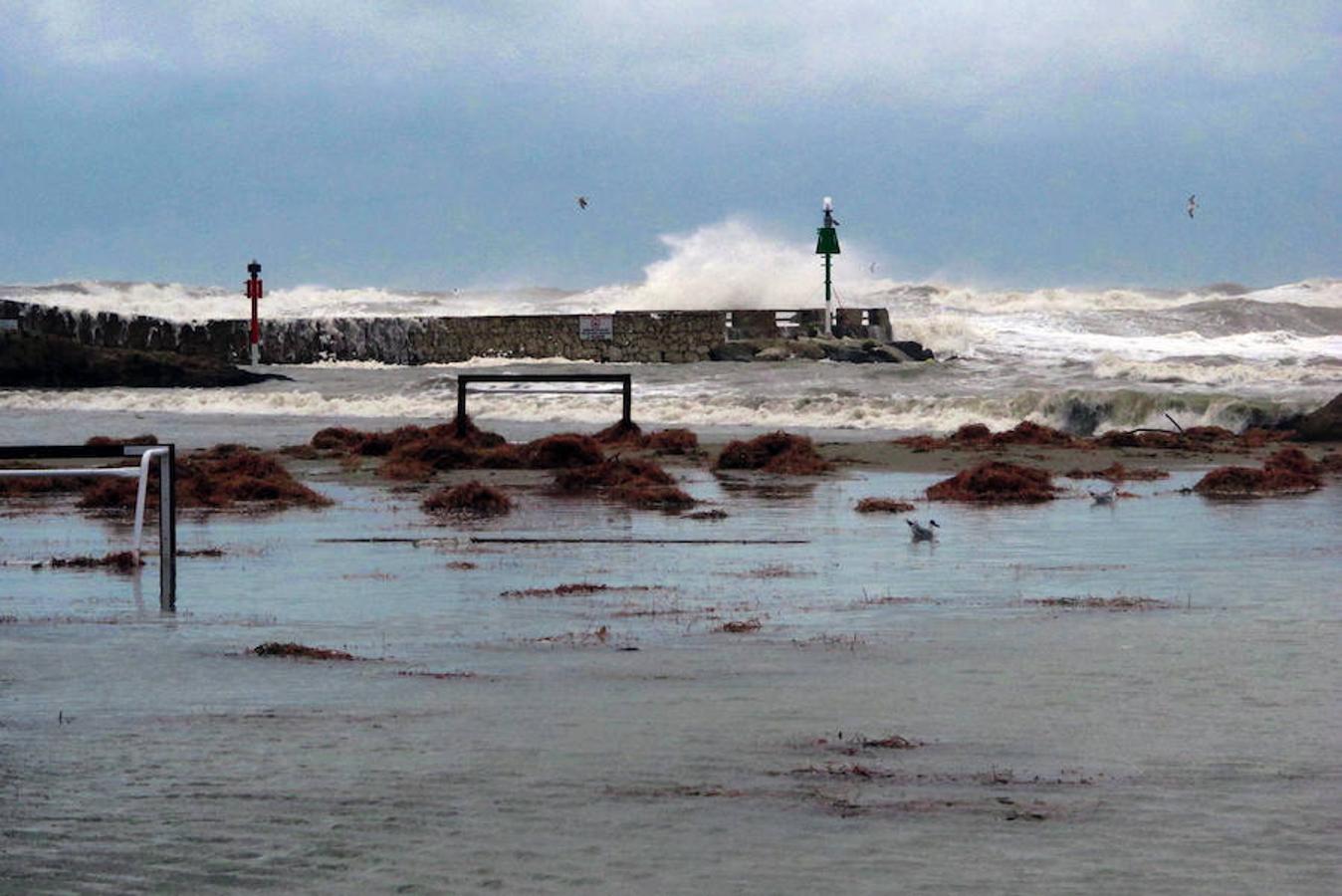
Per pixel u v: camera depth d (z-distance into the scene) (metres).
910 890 9.83
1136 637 19.47
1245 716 14.86
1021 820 11.34
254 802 11.88
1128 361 87.25
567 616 21.56
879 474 47.50
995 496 39.88
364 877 10.15
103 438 64.50
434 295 188.25
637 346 107.88
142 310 135.38
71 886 10.04
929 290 157.50
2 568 26.97
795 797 11.98
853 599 23.09
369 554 29.11
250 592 24.00
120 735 14.16
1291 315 135.38
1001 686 16.39
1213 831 11.06
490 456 51.16
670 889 9.87
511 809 11.66
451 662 18.02
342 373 98.94
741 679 16.88
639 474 43.88
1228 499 39.50
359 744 13.77
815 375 82.81
